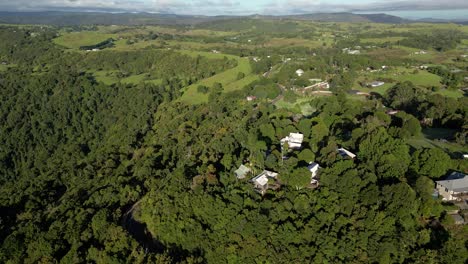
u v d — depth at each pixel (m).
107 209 84.50
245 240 67.25
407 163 77.69
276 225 66.94
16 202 109.12
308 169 76.56
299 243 64.88
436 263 57.38
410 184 70.81
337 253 62.69
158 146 132.00
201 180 82.12
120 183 100.88
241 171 83.88
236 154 98.00
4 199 112.88
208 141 118.62
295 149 94.81
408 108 136.75
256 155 86.88
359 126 104.62
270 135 102.88
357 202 68.44
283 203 69.69
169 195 81.50
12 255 76.75
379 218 62.69
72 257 70.75
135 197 91.69
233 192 74.00
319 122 105.94
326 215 66.81
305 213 68.88
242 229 68.12
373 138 84.00
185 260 67.38
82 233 77.69
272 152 89.00
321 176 74.31
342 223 65.38
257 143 94.00
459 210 64.31
